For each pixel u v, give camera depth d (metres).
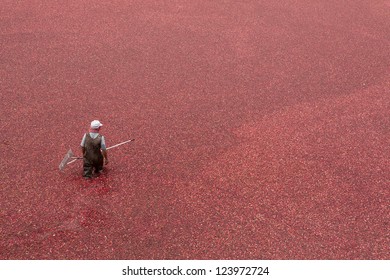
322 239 7.93
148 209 8.32
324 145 10.15
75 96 11.26
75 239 7.69
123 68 12.49
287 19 15.60
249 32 14.66
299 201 8.65
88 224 7.96
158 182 8.91
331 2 17.02
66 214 8.11
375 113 11.34
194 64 12.88
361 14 16.28
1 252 7.39
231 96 11.64
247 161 9.55
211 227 8.04
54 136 9.92
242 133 10.38
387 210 8.55
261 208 8.46
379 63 13.48
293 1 16.89
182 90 11.74
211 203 8.52
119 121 10.49
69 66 12.41
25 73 11.98
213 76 12.41
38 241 7.61
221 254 7.59
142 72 12.38
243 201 8.59
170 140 10.02
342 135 10.50
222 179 9.06
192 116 10.81
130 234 7.83
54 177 8.85
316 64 13.25
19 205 8.21
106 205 8.34
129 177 8.97
